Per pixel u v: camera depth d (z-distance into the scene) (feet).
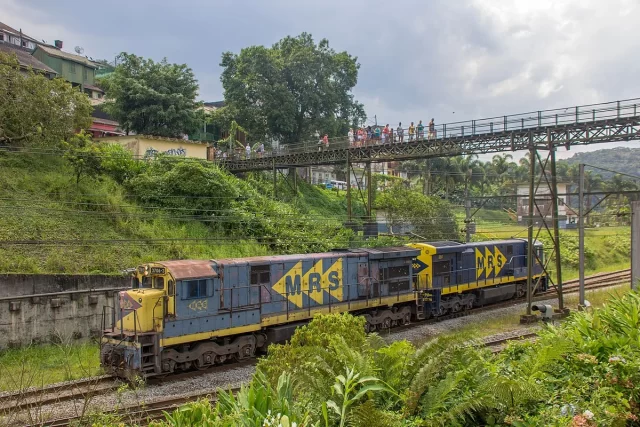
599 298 93.40
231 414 24.71
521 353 35.86
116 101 150.20
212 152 138.82
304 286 67.92
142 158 111.24
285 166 124.16
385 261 78.38
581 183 82.28
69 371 54.75
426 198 139.03
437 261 86.69
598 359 30.96
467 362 27.30
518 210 184.14
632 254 72.49
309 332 40.16
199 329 56.65
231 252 94.94
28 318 63.10
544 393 26.22
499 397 24.75
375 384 25.35
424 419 23.98
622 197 207.00
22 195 88.89
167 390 49.32
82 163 96.58
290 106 170.91
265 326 63.82
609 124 70.59
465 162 201.36
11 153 96.73
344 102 184.96
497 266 98.73
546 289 108.58
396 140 100.94
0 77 94.68
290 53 178.19
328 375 26.99
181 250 89.15
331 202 159.84
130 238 87.76
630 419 23.72
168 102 151.02
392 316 78.74
